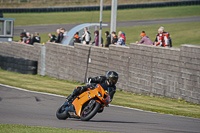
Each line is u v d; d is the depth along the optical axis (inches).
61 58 2706.7
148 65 1907.0
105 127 920.9
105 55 2258.9
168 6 7682.1
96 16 6811.0
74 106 973.8
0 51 3727.9
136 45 1991.9
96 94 944.3
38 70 2992.1
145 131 874.8
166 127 971.3
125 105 1483.8
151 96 1884.8
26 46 3201.3
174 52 1734.7
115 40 2409.0
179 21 5772.6
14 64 3083.2
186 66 1660.9
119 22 6023.6
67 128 874.1
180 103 1643.7
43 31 5423.2
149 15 6737.2
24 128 835.4
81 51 2481.5
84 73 2456.9
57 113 1045.8
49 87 2089.1
